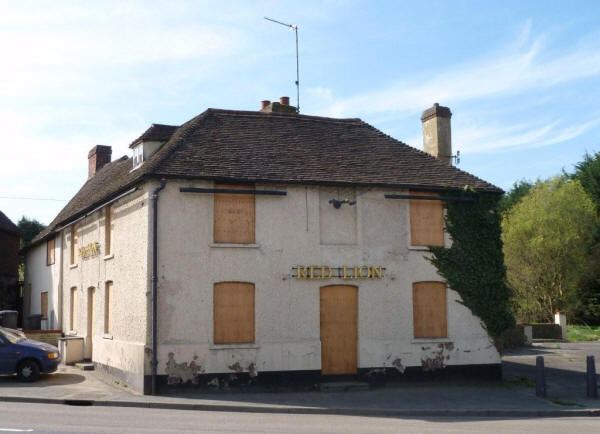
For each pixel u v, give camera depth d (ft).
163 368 58.34
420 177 68.80
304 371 62.08
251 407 52.65
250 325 61.72
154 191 60.18
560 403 56.24
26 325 108.47
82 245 84.64
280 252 63.10
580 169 162.20
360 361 63.82
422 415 51.72
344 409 52.37
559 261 136.05
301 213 64.23
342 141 73.00
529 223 135.23
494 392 62.18
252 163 64.34
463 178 70.79
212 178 60.75
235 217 62.64
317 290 63.72
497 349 67.82
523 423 46.83
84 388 60.13
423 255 67.31
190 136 66.18
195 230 61.00
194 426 41.14
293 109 81.15
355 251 65.31
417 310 66.80
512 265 137.59
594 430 42.45
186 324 59.62
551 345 106.73
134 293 62.80
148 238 59.82
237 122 71.26
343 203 65.62
